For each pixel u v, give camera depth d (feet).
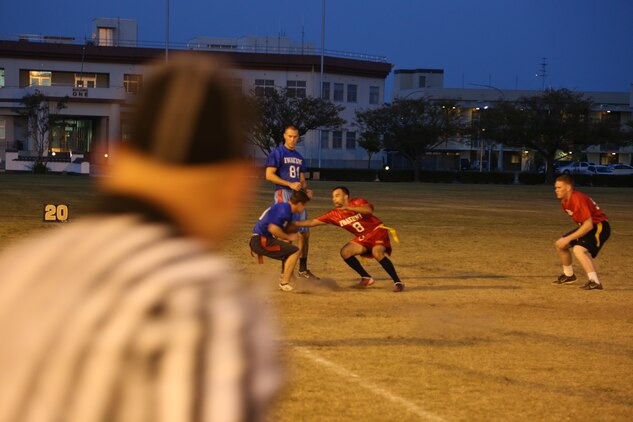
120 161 4.42
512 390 22.02
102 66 265.95
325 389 21.48
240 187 4.52
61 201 95.25
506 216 92.22
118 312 4.00
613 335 29.89
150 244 4.27
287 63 272.31
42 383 3.94
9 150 233.55
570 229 76.23
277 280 40.37
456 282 42.24
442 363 24.79
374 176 235.61
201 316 4.05
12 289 4.15
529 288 40.83
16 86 262.88
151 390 3.92
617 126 247.91
